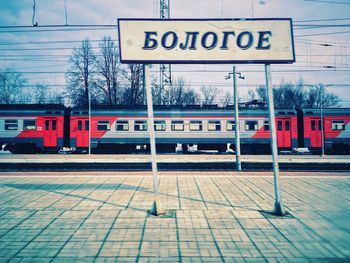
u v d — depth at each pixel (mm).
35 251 4145
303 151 22828
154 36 5793
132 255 4027
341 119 20422
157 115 20219
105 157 18719
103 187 8469
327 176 10336
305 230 4980
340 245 4367
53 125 20203
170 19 5801
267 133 20141
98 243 4434
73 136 20281
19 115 20016
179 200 6941
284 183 9055
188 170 11891
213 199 7035
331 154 21359
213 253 4090
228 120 20172
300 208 6266
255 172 11289
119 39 5758
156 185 5887
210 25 5816
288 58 5820
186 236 4715
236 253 4090
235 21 5824
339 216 5734
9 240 4543
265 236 4715
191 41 5820
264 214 5844
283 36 5824
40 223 5324
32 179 9797
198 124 20203
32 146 20828
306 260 3875
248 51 5836
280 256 3996
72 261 3840
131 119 20234
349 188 8305
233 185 8742
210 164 13883
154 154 5898
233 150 21656
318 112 20547
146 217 5672
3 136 19984
